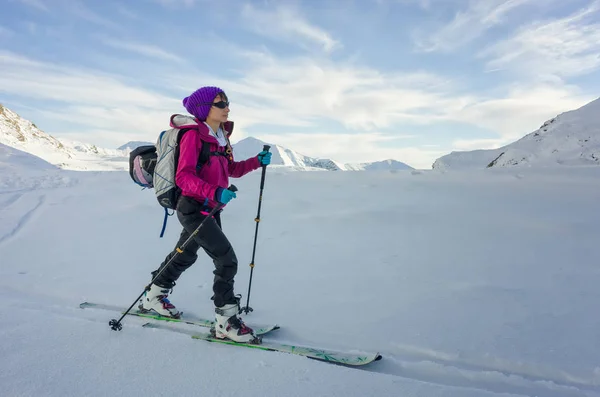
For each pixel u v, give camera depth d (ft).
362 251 15.25
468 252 14.53
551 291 11.10
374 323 9.83
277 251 15.71
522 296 10.87
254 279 13.03
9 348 8.54
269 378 7.52
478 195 23.13
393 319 9.97
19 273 13.85
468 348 8.53
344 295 11.52
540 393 7.19
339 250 15.49
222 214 21.30
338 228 18.35
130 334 9.42
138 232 19.01
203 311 11.01
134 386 7.18
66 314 10.75
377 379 7.50
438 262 13.74
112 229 19.58
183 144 8.75
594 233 15.62
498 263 13.37
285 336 9.50
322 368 7.90
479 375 7.67
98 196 27.58
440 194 23.89
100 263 14.83
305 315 10.43
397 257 14.43
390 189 25.99
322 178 31.14
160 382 7.33
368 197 23.98
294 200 23.79
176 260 10.32
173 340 9.15
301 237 17.31
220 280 9.19
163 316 10.52
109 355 8.34
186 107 9.36
